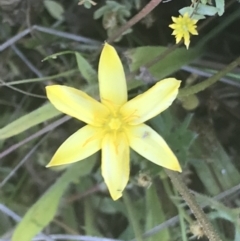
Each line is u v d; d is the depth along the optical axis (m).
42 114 0.11
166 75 0.11
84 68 0.11
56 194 0.11
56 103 0.08
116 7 0.11
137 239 0.11
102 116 0.09
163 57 0.11
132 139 0.09
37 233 0.11
